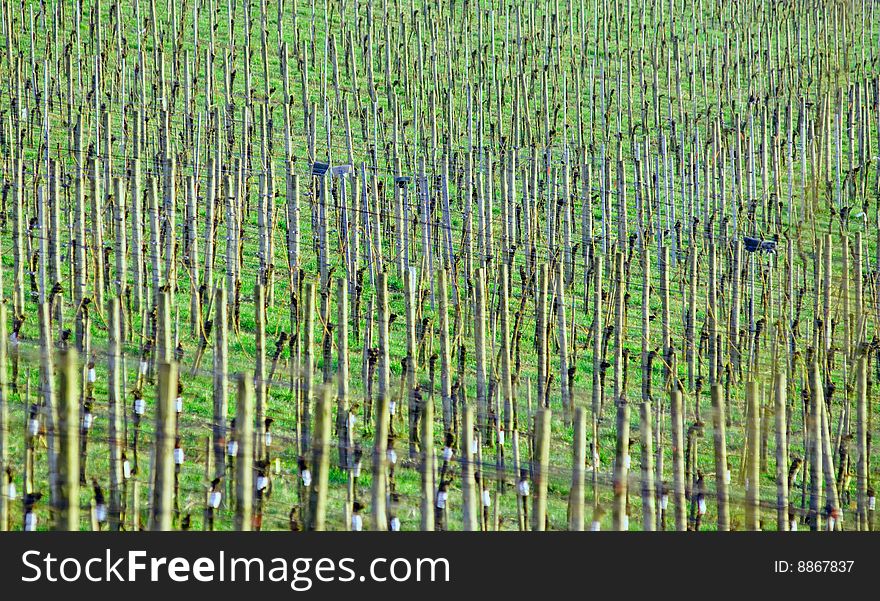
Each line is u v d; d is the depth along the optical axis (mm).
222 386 35750
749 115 83000
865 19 114125
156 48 78625
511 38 101250
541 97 85812
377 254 54312
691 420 48281
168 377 27844
